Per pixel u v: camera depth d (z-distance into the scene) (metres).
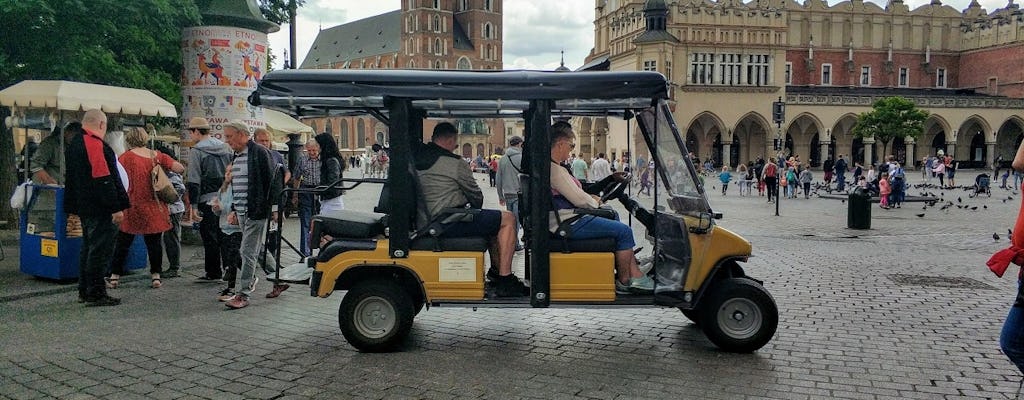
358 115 6.53
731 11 57.94
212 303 7.93
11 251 11.15
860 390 5.15
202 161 9.03
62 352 6.00
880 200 24.20
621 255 6.01
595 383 5.28
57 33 11.74
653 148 6.11
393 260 5.98
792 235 15.34
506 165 10.45
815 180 46.09
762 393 5.07
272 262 8.74
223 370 5.56
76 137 7.59
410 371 5.55
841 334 6.70
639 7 61.81
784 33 58.94
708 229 5.92
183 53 13.19
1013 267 10.67
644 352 6.08
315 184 10.22
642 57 55.00
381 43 133.25
